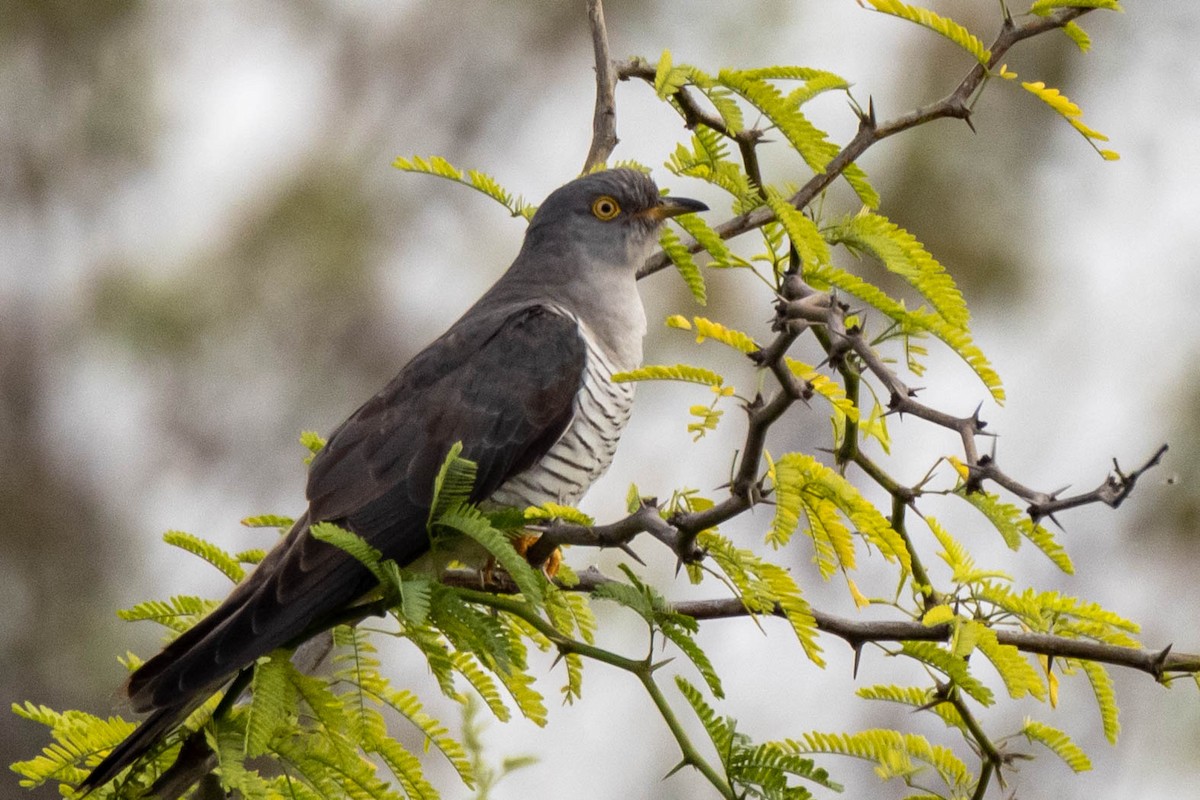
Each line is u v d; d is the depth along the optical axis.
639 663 6.90
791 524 6.73
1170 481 5.86
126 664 8.28
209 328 20.27
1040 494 5.50
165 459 20.92
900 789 14.31
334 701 7.16
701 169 8.02
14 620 19.91
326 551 8.27
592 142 10.68
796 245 7.08
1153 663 6.97
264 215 20.48
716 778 6.66
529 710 7.83
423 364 9.66
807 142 7.46
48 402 21.17
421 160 9.06
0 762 18.62
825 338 7.34
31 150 22.02
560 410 9.73
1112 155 7.54
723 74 7.54
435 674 7.52
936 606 6.99
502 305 10.39
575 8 21.81
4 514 20.53
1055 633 7.37
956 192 18.11
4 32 21.94
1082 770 7.69
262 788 6.93
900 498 7.25
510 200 9.13
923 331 7.00
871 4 7.67
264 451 20.70
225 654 7.73
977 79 7.70
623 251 10.70
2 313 21.28
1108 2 7.57
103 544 20.69
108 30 22.17
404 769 7.70
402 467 9.12
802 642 6.80
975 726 7.45
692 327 7.01
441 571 8.03
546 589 7.53
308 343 20.41
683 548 6.83
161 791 7.57
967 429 5.69
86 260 21.72
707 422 7.46
